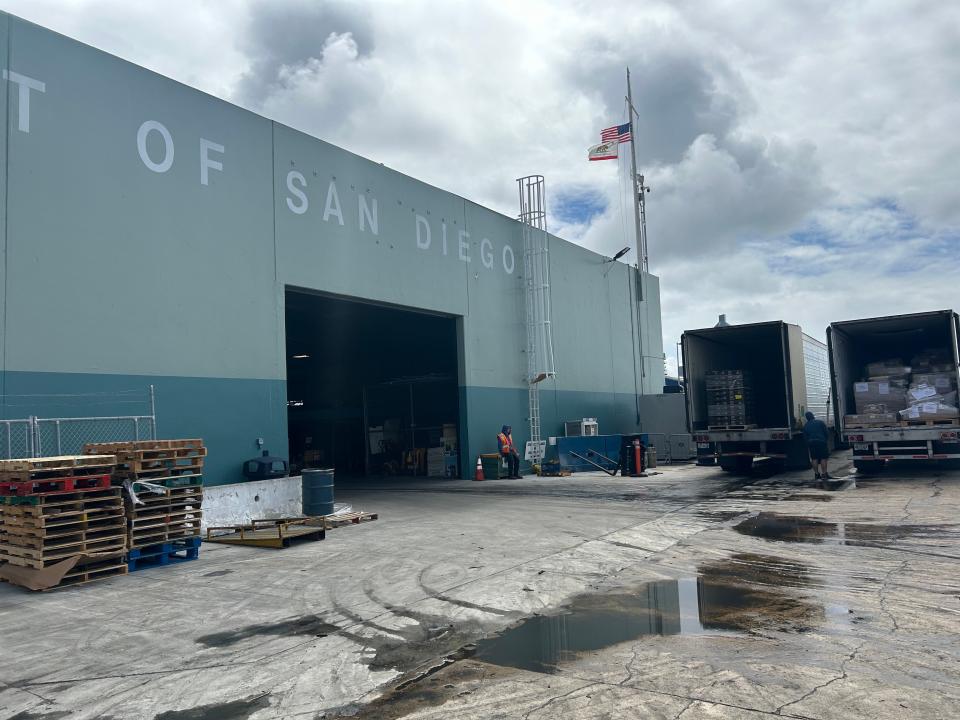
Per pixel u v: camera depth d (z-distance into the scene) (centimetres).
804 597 707
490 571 858
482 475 2186
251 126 1540
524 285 2520
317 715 462
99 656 586
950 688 471
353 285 1780
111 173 1262
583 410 2831
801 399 2008
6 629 670
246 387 1477
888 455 1731
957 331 1759
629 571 847
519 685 501
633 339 3356
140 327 1288
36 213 1148
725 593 733
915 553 892
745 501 1432
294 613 702
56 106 1188
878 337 1919
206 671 546
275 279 1566
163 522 955
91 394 1203
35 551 812
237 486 1285
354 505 1591
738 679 495
